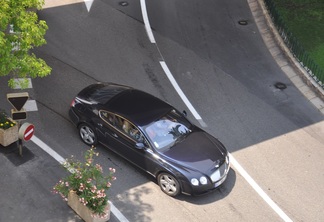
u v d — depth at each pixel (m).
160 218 13.02
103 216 12.23
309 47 21.34
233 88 18.77
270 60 20.61
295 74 19.91
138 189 13.77
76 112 15.02
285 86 19.25
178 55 20.22
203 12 23.41
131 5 23.39
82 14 22.16
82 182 12.13
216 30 22.17
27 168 13.95
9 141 14.38
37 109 16.31
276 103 18.31
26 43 12.94
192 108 17.42
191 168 13.39
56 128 15.60
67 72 18.34
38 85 17.45
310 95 18.91
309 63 19.70
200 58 20.22
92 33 20.89
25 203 12.89
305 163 15.59
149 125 14.04
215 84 18.84
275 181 14.75
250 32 22.25
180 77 18.94
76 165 12.88
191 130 14.64
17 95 13.11
